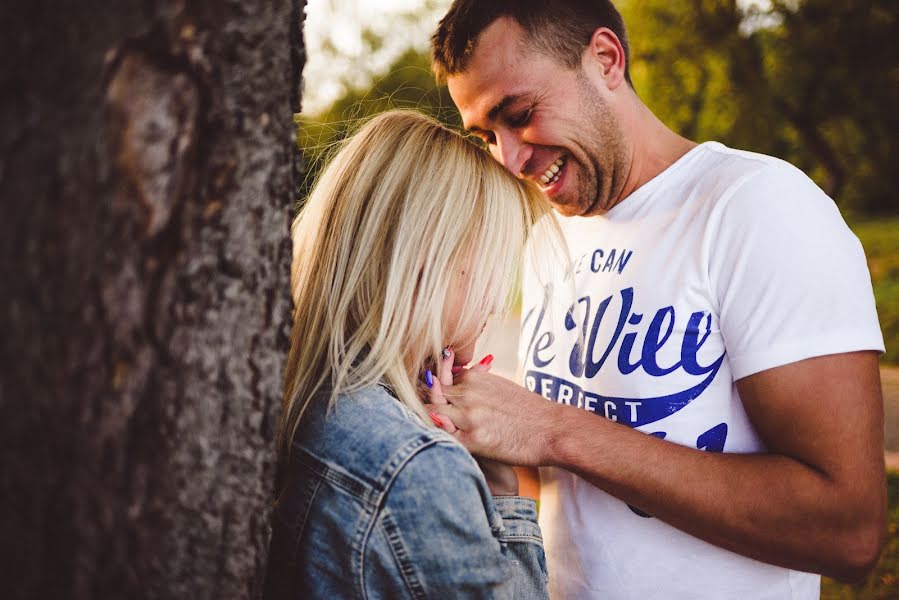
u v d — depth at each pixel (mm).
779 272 1346
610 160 1681
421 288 1389
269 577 1287
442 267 1396
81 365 805
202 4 870
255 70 961
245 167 968
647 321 1545
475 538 1146
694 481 1376
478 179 1471
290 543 1239
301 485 1250
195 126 883
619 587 1536
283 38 1031
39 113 755
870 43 10680
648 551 1509
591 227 1777
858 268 1372
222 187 932
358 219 1423
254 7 941
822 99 11383
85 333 804
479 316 1510
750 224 1398
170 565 935
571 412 1491
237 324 993
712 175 1534
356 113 1855
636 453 1414
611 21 1696
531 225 1569
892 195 19516
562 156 1695
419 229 1395
